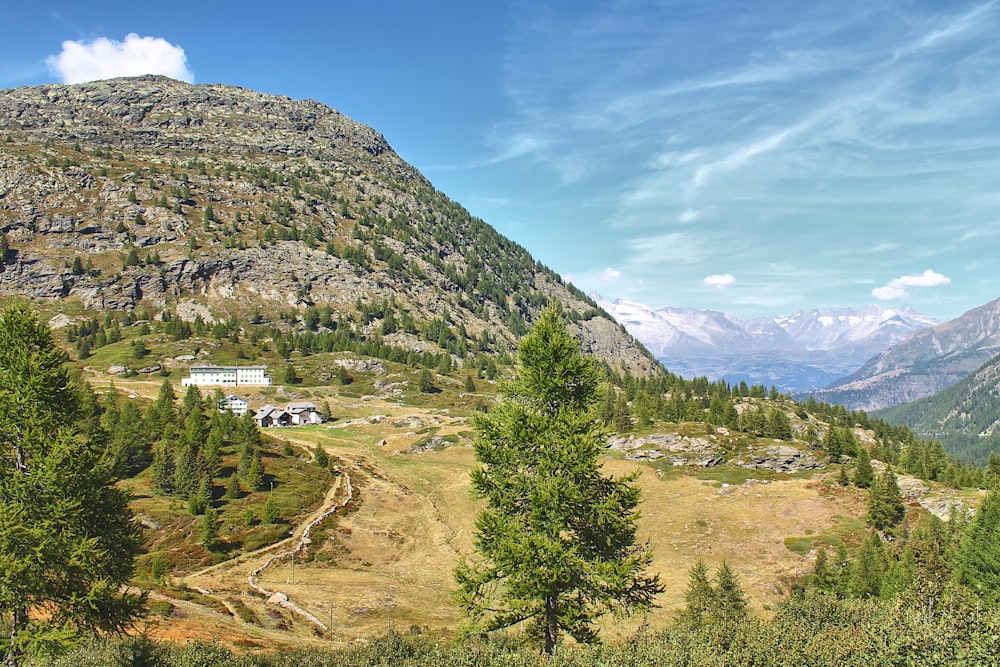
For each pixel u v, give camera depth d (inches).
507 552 737.6
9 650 733.3
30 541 727.1
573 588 763.4
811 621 936.3
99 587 756.6
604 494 787.4
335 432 5989.2
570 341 827.4
